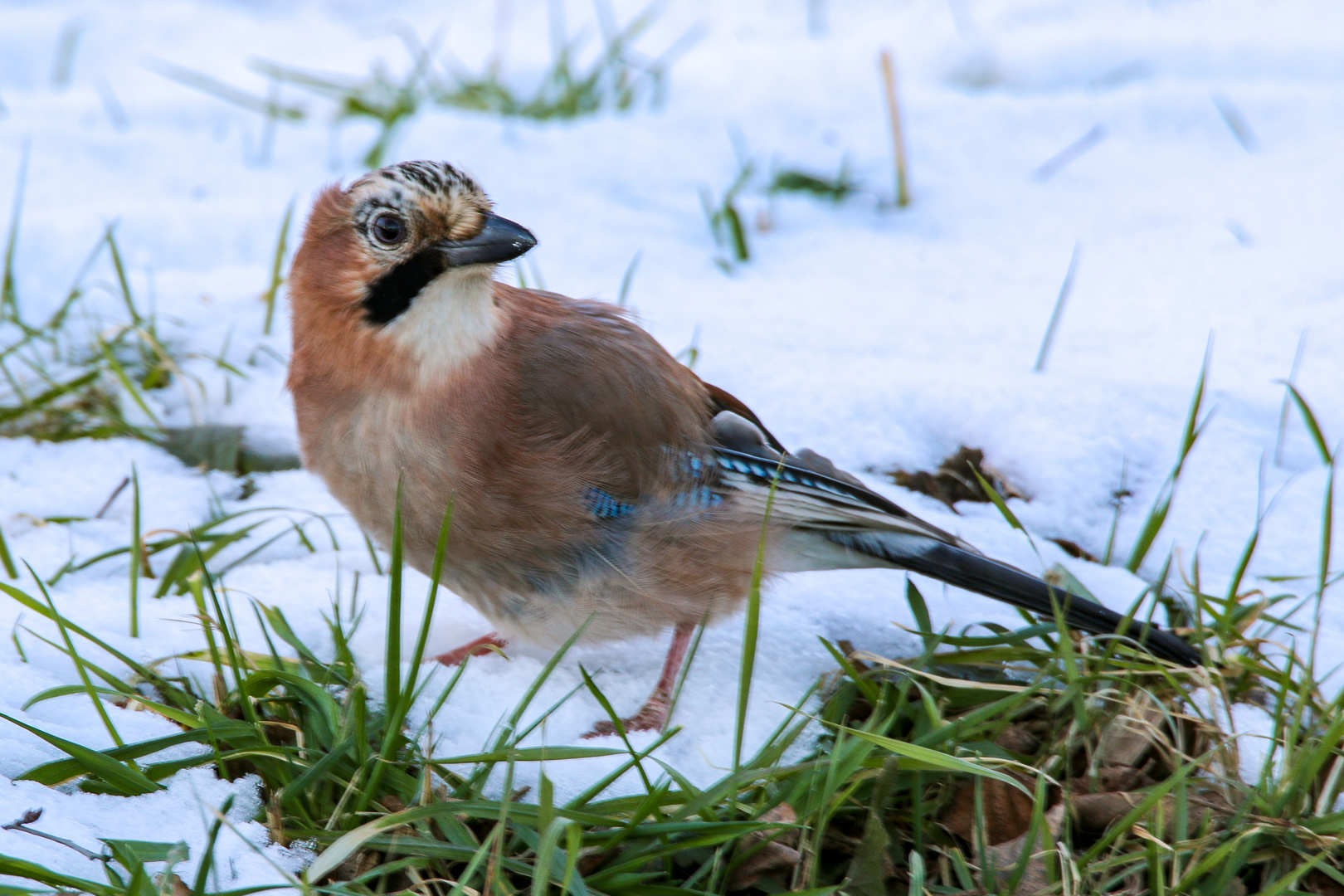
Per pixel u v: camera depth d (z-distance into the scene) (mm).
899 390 8086
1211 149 11477
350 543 6984
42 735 4801
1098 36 13516
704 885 4941
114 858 4512
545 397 5684
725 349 8562
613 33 14695
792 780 5129
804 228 10695
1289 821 5062
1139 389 8102
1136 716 5543
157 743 4980
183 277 9531
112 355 8016
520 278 8594
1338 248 9664
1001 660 5914
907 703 5777
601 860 4852
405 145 11578
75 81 13586
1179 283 9461
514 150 11562
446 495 5668
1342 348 8523
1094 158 11477
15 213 8836
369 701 5605
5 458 7613
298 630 6137
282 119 12523
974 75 13406
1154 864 4887
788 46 14164
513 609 5965
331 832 4820
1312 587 6746
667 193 11141
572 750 4902
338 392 5773
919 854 5020
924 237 10500
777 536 6148
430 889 4793
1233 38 13328
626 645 6473
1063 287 9023
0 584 5176
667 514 5887
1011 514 6312
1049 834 4863
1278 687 6027
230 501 7410
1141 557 6801
